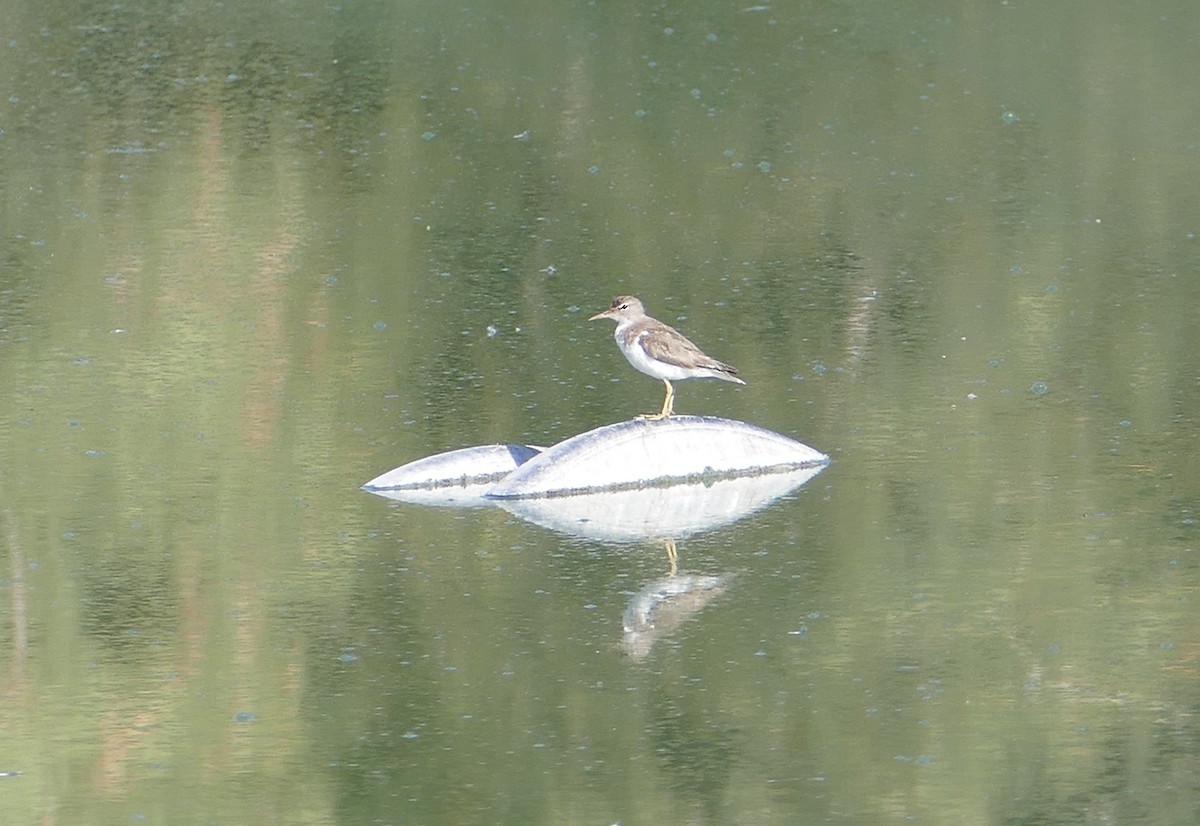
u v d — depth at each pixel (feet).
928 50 99.91
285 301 64.54
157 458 51.42
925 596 43.16
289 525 47.16
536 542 46.34
